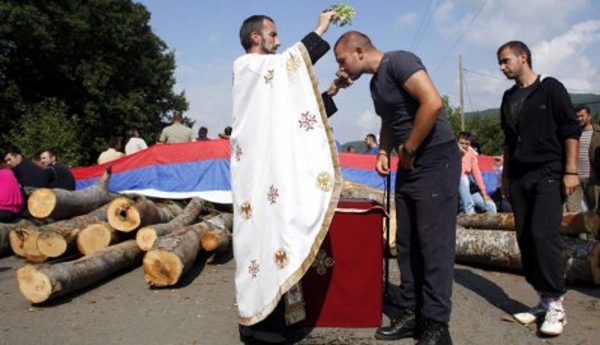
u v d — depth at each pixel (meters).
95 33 34.41
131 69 37.09
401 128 3.81
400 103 3.75
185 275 6.14
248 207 3.83
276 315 3.88
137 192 9.42
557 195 4.10
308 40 3.75
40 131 23.30
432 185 3.75
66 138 23.48
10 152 9.58
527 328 4.27
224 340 4.08
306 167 3.69
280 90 3.73
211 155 9.55
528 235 4.28
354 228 4.21
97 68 33.78
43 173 8.85
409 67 3.63
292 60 3.73
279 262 3.67
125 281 5.91
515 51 4.27
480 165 11.07
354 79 3.92
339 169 3.69
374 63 3.83
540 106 4.12
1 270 6.84
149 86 39.06
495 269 6.25
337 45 3.89
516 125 4.26
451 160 3.78
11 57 32.50
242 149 3.85
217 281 5.87
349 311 4.23
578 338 4.04
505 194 4.47
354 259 4.22
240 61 3.88
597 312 4.61
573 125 4.04
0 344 4.08
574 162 4.04
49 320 4.62
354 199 4.76
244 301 3.84
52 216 7.37
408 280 4.06
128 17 36.12
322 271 4.23
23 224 8.08
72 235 6.74
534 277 4.17
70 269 5.23
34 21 30.03
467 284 5.60
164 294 5.35
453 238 3.80
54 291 4.96
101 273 5.72
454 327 4.30
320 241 3.63
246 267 3.83
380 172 4.17
